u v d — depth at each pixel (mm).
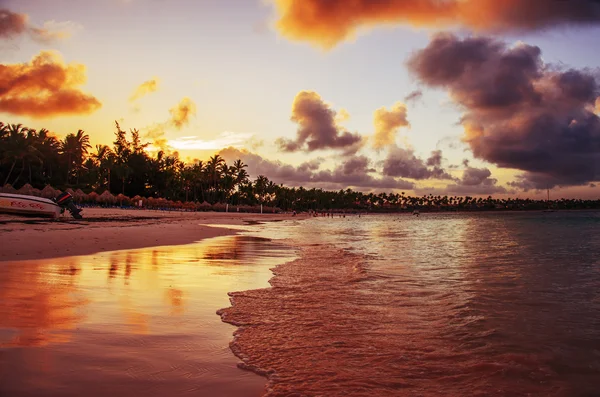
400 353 5570
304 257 17219
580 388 4543
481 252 20078
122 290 8906
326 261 15742
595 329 6691
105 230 25531
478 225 64250
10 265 12016
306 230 47344
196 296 8805
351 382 4609
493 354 5551
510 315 7602
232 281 10922
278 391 4309
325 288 10117
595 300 8836
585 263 15430
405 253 19484
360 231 45500
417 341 6082
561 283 10953
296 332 6438
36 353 4879
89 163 104375
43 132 92188
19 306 7062
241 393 4227
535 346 5883
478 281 11266
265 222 77375
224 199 158750
